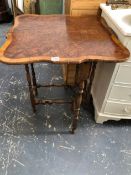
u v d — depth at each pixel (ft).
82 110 5.35
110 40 3.66
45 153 4.27
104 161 4.19
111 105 4.53
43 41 3.50
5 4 9.57
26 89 5.93
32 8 8.05
